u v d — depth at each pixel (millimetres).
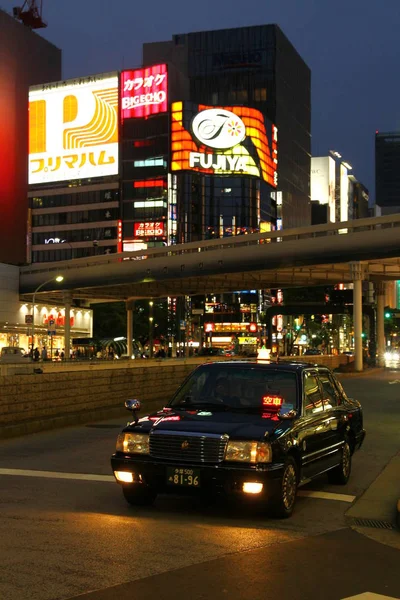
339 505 9070
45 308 84500
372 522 8195
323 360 57062
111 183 125812
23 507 8461
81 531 7258
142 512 8297
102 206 126125
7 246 137000
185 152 125125
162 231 123500
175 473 7805
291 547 6941
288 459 8125
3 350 54156
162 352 87562
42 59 149250
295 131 163250
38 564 6059
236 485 7645
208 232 127812
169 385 25500
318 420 9195
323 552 6805
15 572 5828
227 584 5684
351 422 10641
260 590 5570
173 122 125062
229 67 151375
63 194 128750
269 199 139750
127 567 6039
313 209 195375
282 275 65688
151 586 5562
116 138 125812
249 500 7691
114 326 106188
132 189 125562
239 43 151375
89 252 126125
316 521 8141
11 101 139750
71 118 128500
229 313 126375
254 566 6215
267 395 8898
